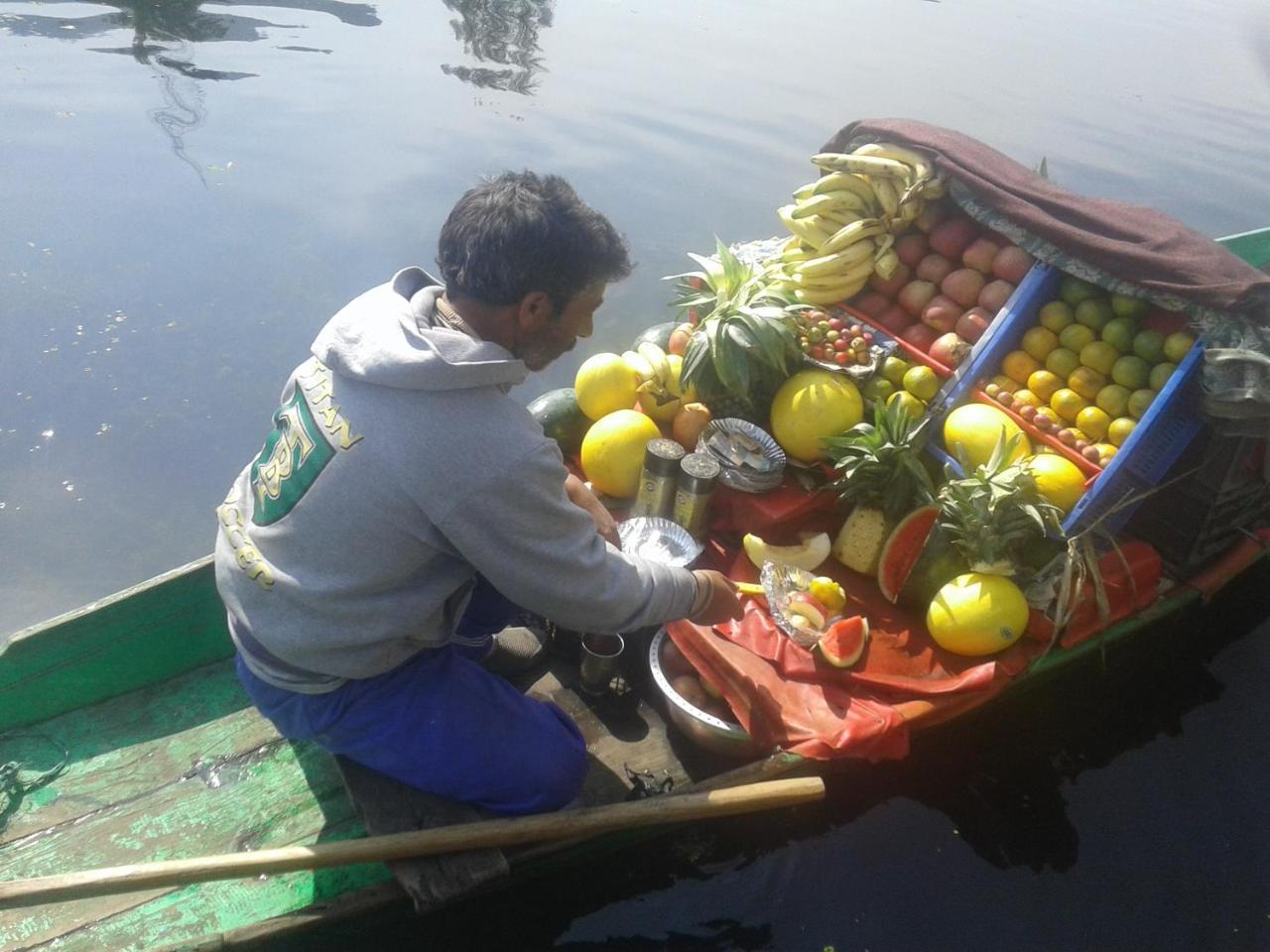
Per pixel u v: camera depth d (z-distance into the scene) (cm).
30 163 718
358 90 920
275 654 226
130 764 283
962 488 317
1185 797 339
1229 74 1314
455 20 1185
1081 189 841
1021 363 361
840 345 379
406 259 647
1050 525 321
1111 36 1468
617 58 1079
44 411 505
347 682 235
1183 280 321
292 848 223
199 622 307
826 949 281
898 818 321
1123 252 333
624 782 285
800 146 870
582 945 279
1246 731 369
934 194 387
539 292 203
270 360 553
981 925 289
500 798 248
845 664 306
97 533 449
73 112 809
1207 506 358
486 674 253
